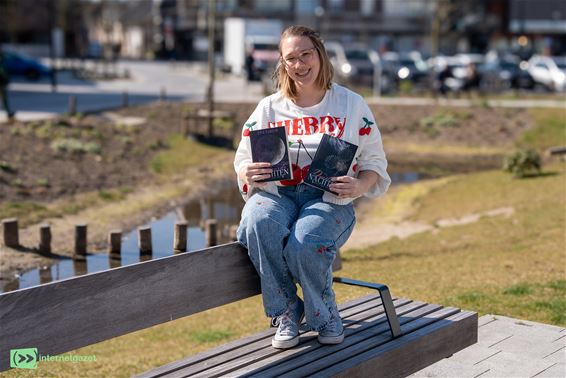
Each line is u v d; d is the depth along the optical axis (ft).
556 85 134.51
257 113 13.12
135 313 11.05
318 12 233.55
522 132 83.92
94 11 236.63
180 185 56.90
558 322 21.07
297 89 12.98
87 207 47.98
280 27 161.07
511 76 138.31
